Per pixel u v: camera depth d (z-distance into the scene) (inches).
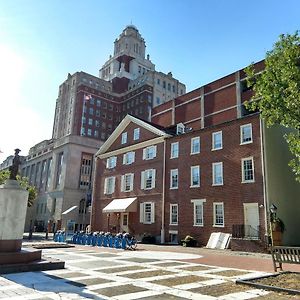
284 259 450.9
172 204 1256.2
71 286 337.7
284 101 468.1
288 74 462.3
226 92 1850.4
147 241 1259.8
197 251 885.2
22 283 347.3
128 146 1573.6
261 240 897.5
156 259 634.2
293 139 514.9
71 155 2527.1
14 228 457.1
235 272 468.4
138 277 408.2
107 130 4057.6
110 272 445.4
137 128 1558.8
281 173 1029.2
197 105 2026.3
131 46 4911.4
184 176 1237.7
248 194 1002.1
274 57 496.4
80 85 3986.2
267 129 1026.1
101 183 1726.1
